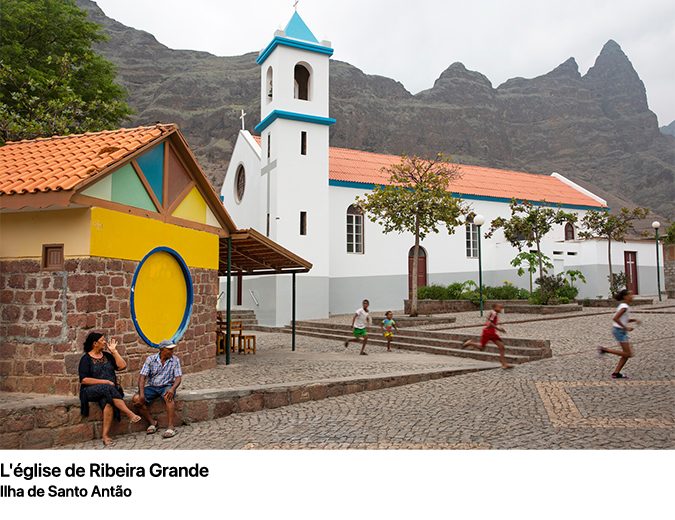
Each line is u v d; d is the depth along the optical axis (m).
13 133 15.35
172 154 9.53
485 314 20.03
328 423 6.94
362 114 85.25
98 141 8.88
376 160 27.45
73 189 6.71
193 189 10.28
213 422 7.26
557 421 6.29
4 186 7.27
